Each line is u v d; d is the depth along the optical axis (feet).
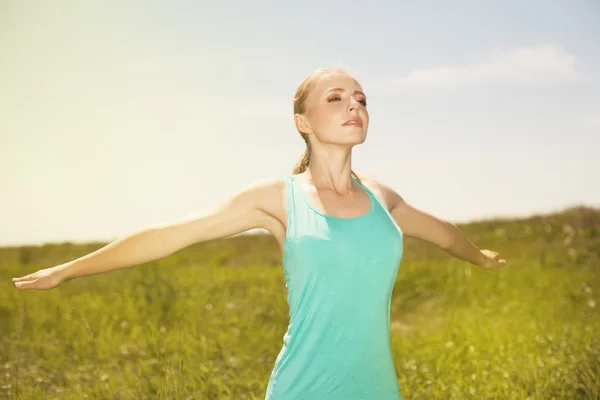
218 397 14.65
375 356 7.66
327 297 7.50
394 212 9.03
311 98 8.19
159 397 14.03
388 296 7.95
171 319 24.29
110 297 28.40
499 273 31.76
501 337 18.93
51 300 27.71
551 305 24.03
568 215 49.80
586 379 14.19
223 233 8.12
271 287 29.68
